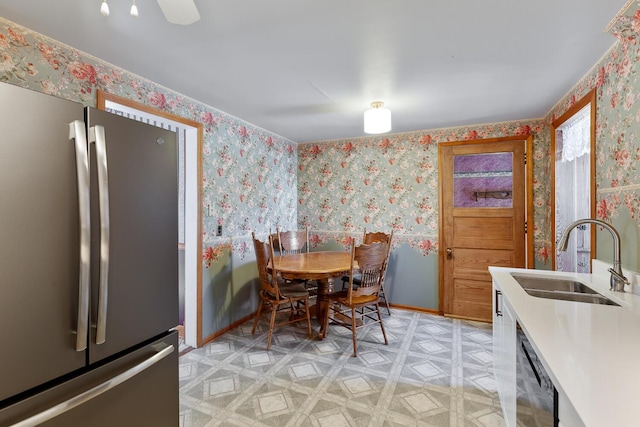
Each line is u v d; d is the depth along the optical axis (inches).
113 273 51.4
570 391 30.7
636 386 31.6
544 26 66.5
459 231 148.2
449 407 80.4
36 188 41.9
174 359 63.0
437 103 115.1
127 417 53.5
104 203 48.3
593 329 46.9
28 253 41.3
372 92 104.6
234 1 57.7
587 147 97.7
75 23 65.4
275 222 164.6
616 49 73.2
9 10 60.8
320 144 179.2
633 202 67.3
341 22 64.9
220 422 75.2
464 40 72.0
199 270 115.7
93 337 48.3
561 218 115.9
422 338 123.7
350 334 127.6
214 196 122.6
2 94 38.7
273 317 115.9
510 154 139.4
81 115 47.0
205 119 117.4
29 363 41.4
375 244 112.7
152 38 71.2
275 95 107.3
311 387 89.7
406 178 159.2
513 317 59.0
